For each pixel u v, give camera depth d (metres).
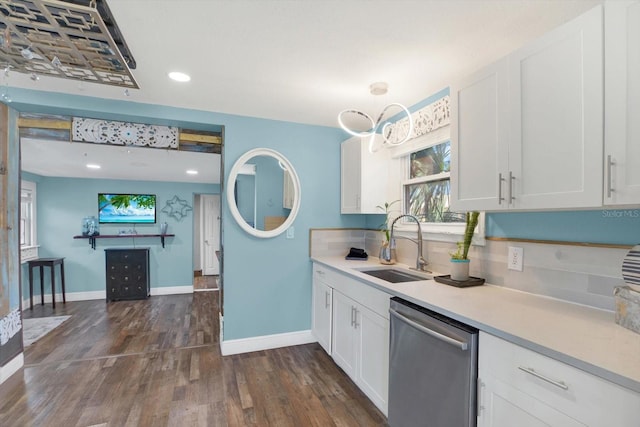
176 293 5.93
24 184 4.93
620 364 0.86
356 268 2.49
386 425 1.91
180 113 2.71
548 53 1.26
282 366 2.67
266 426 1.90
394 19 1.49
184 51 1.79
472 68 1.98
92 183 5.62
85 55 1.53
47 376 2.50
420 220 2.69
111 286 5.30
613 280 1.34
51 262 4.91
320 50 1.78
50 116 2.57
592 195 1.11
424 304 1.52
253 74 2.07
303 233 3.15
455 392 1.31
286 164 3.06
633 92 1.01
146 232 5.90
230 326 2.92
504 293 1.69
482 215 1.94
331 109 2.73
